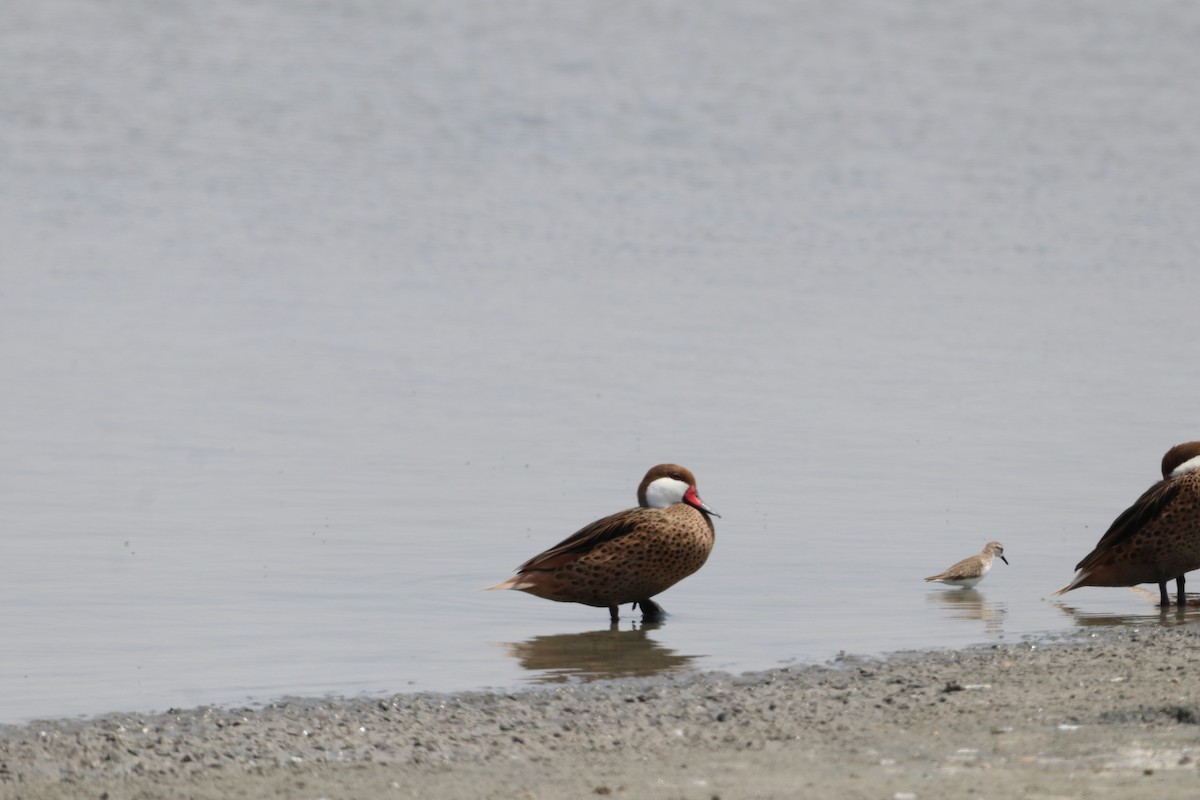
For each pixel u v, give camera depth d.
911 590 15.95
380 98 75.12
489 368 30.11
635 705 11.55
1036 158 61.78
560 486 21.30
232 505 20.19
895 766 9.67
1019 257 44.03
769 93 76.56
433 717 11.30
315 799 9.41
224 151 63.53
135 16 94.19
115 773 10.05
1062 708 10.84
